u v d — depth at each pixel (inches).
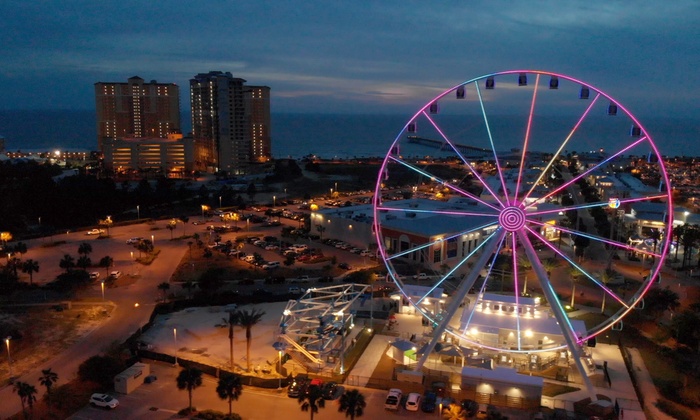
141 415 2461.9
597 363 2999.5
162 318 3681.1
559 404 2591.0
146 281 4480.8
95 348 3181.6
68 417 2436.0
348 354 3115.2
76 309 3823.8
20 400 2568.9
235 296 4050.2
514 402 2591.0
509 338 3075.8
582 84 2659.9
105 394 2568.9
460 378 2760.8
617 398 2635.3
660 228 5767.7
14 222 6486.2
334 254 5403.5
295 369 2925.7
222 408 2532.0
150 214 7544.3
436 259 5093.5
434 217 5772.6
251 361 3016.7
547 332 3024.1
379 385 2763.3
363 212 6186.0
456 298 2802.7
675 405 2593.5
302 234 6067.9
